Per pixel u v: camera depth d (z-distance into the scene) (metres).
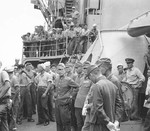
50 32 21.05
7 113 11.17
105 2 16.17
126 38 12.80
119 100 7.30
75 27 19.41
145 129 10.06
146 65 12.24
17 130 12.84
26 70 14.35
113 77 8.20
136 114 11.20
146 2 14.83
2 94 10.16
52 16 25.31
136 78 11.36
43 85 13.40
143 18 11.95
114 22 15.59
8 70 12.80
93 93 7.00
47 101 13.57
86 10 21.17
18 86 12.89
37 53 21.69
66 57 18.36
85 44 17.23
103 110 6.89
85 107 8.45
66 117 10.88
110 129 6.84
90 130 7.10
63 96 10.89
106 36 13.00
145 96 11.84
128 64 11.44
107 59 8.20
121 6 15.42
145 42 12.67
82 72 11.35
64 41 19.44
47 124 13.38
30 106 14.12
